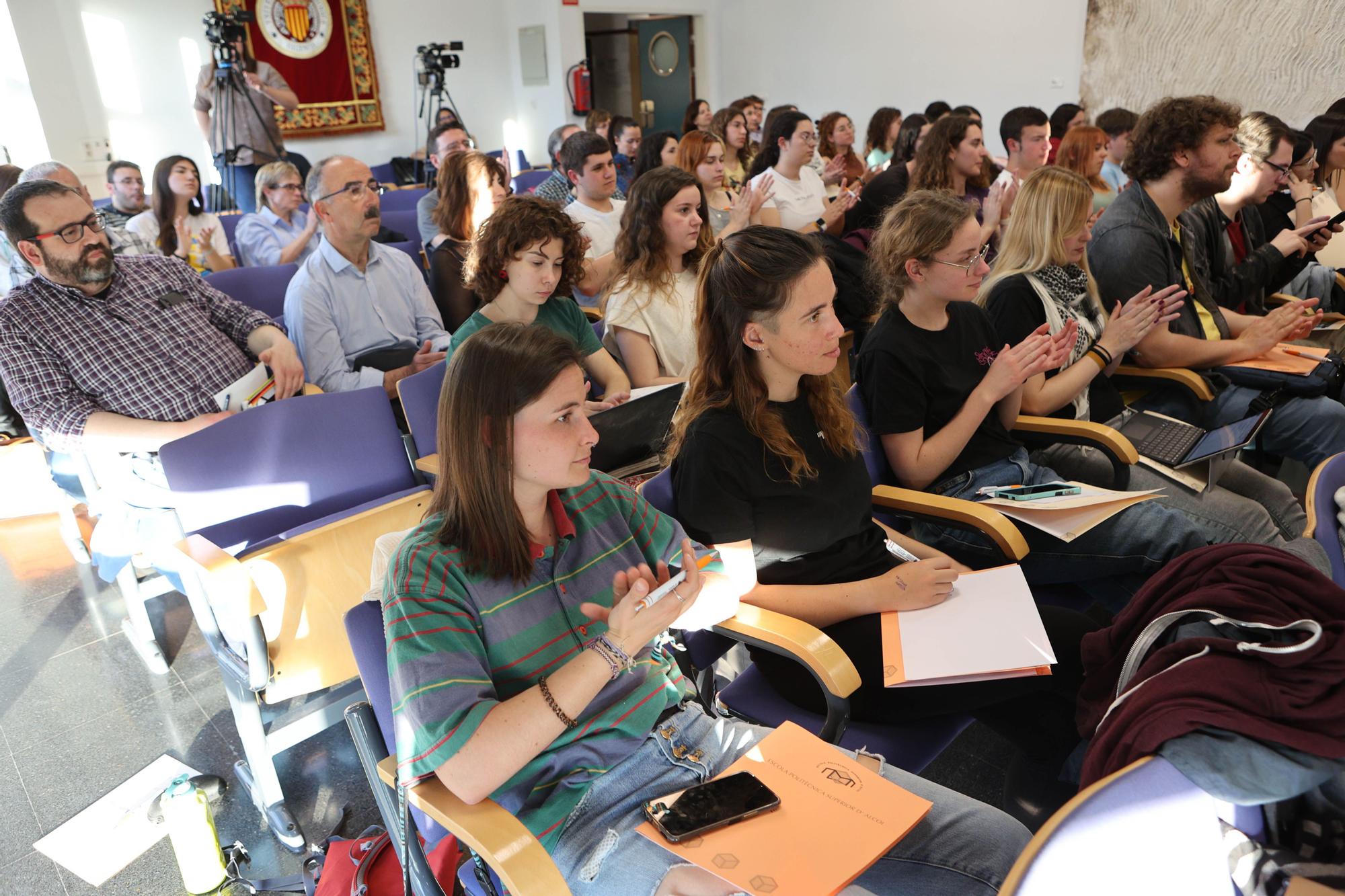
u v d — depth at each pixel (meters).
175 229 4.47
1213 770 0.90
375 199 2.88
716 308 1.52
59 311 2.20
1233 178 3.02
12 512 3.43
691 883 1.06
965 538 1.87
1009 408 2.10
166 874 1.74
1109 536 1.80
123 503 2.23
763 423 1.51
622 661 1.10
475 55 9.18
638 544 1.34
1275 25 6.23
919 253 1.83
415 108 8.93
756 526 1.54
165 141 7.39
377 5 8.47
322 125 8.34
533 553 1.20
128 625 2.65
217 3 7.49
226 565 1.57
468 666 1.08
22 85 6.56
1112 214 2.63
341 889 1.38
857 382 1.97
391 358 2.89
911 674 1.33
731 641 1.62
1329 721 0.94
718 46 9.74
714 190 4.22
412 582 1.11
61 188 2.14
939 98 8.23
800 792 1.13
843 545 1.64
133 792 1.97
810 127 4.46
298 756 2.06
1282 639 1.02
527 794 1.15
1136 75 6.96
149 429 2.17
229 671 1.72
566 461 1.14
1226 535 1.92
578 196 3.77
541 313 2.48
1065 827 0.80
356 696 1.90
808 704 1.47
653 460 1.95
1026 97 7.67
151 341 2.29
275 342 2.45
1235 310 3.10
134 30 7.08
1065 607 1.88
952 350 1.95
